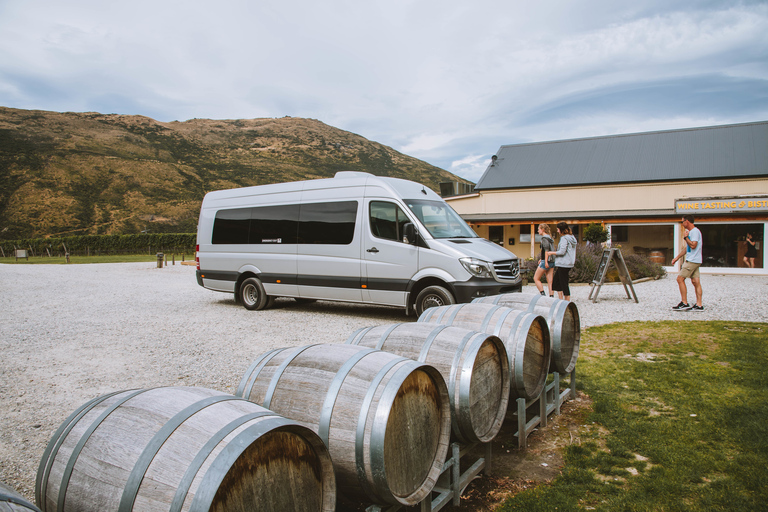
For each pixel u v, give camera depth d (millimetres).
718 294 11617
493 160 27844
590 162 25234
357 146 179625
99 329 7777
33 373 5262
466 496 2887
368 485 2076
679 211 19594
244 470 1578
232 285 10328
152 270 23094
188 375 5188
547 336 3871
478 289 7438
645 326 7551
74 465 1689
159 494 1502
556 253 8898
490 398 3104
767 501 2723
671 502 2738
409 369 2232
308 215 9273
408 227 7957
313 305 10820
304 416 2256
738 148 22562
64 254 44656
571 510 2682
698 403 4223
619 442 3535
